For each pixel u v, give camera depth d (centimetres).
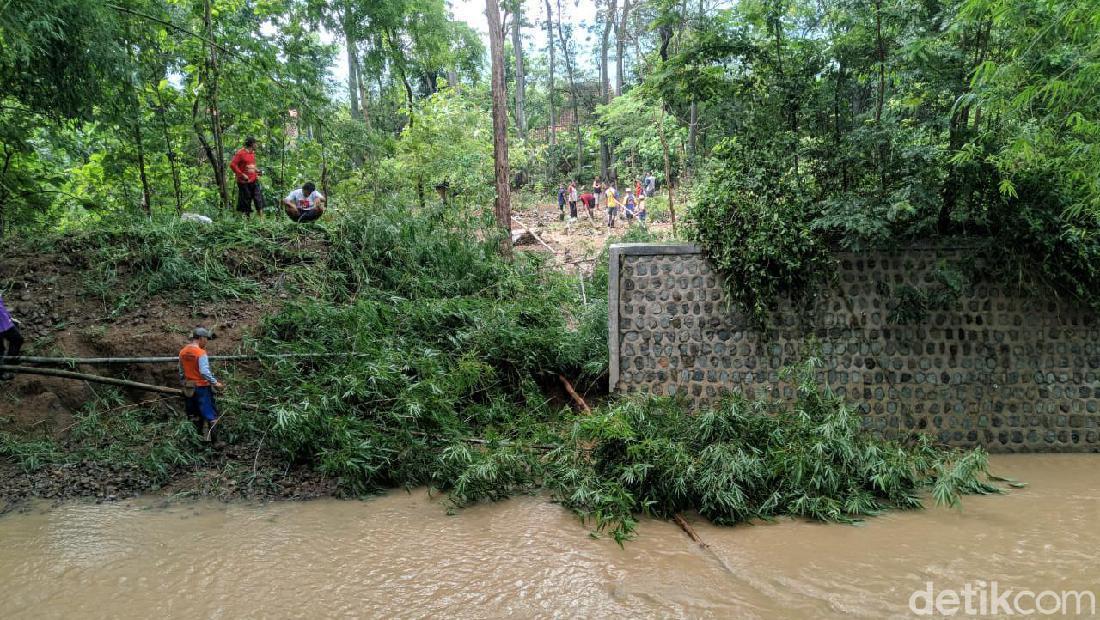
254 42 1455
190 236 1128
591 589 563
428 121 1961
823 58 930
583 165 3759
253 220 1253
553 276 1374
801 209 915
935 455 776
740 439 784
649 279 979
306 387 862
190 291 1042
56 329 955
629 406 823
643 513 736
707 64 1006
